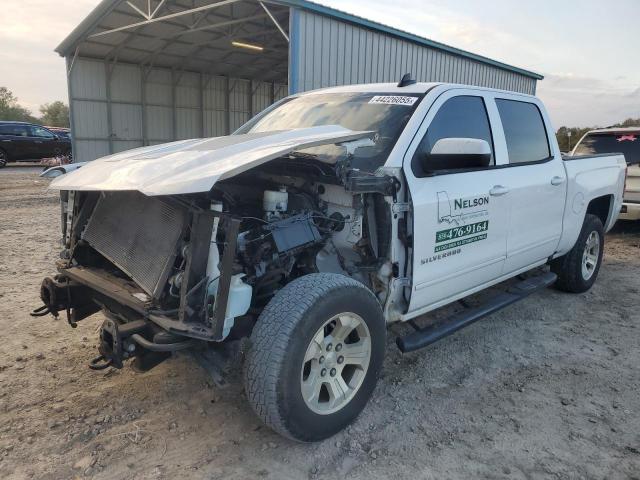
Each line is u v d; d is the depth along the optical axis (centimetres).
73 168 401
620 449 298
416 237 330
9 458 274
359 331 305
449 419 325
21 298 507
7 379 353
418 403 343
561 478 273
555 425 321
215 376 271
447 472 275
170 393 343
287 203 321
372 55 1275
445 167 326
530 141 462
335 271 339
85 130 1823
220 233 275
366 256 334
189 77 2108
